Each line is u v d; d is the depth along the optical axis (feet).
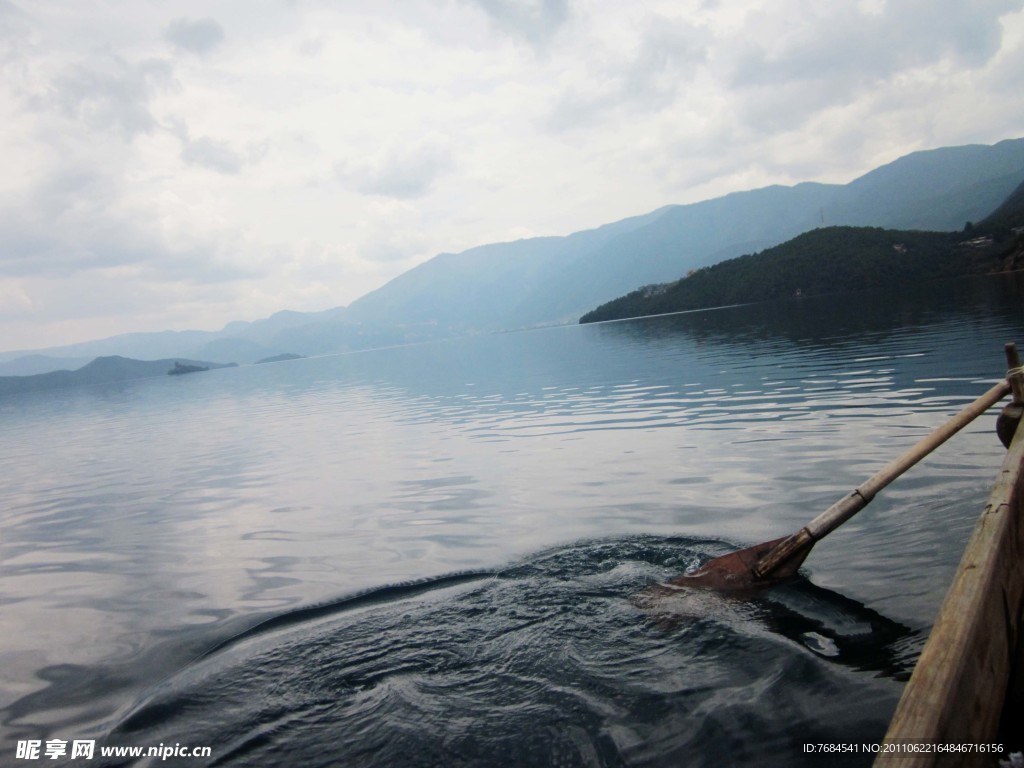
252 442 64.23
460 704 13.61
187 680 16.17
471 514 28.94
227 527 32.14
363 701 14.23
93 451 73.51
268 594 22.12
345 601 20.40
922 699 7.31
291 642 17.51
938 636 8.44
